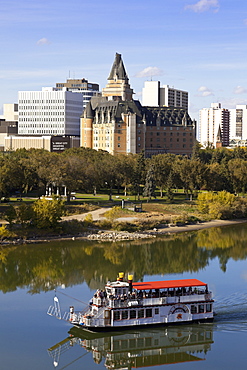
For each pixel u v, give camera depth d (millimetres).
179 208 196875
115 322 80688
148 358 76500
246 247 142000
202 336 81188
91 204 192500
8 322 86188
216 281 106125
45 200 157625
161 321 82500
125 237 153625
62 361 74250
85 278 110812
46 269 118250
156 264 122125
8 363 73188
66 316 88062
